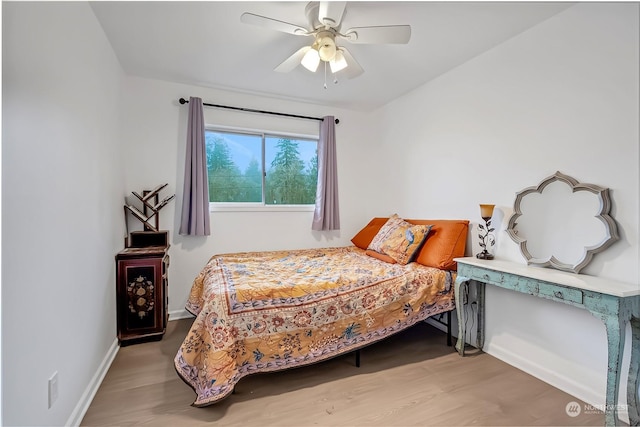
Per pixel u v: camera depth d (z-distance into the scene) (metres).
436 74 2.71
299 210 3.48
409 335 2.64
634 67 1.49
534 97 1.96
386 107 3.52
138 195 2.68
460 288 2.20
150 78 2.82
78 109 1.57
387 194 3.52
